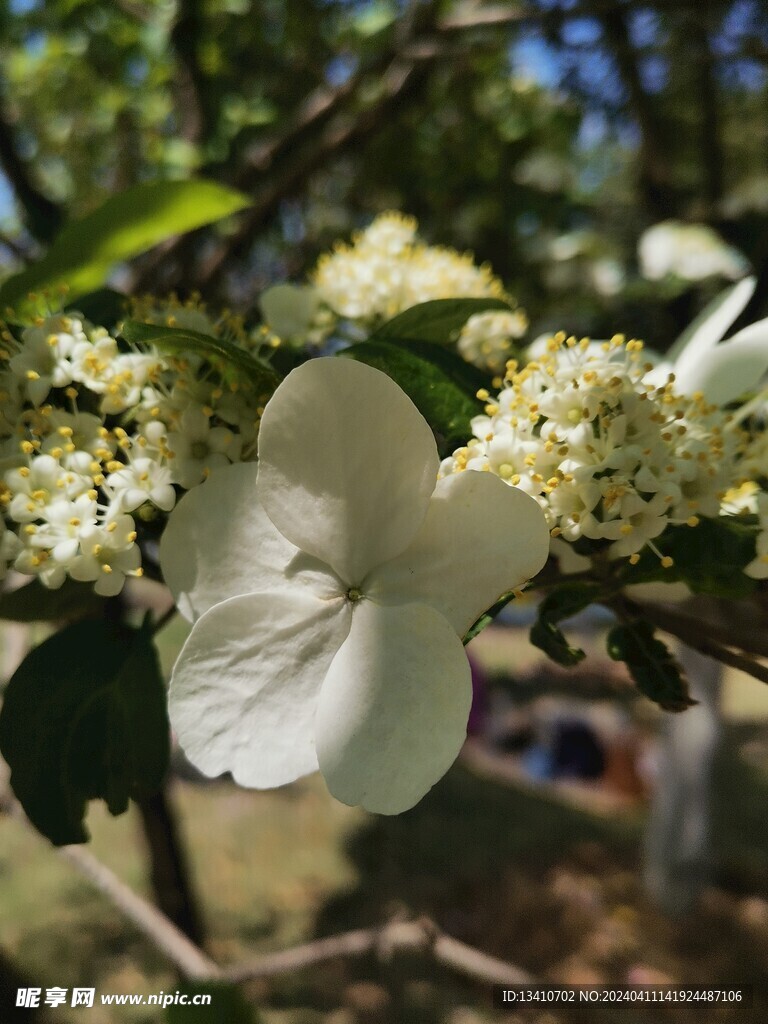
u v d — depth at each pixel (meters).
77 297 0.14
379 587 0.08
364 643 0.08
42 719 0.11
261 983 0.48
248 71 0.46
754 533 0.10
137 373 0.11
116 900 0.23
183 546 0.09
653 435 0.09
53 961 0.47
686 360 0.12
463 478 0.08
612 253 0.43
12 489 0.10
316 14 0.44
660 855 0.61
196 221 0.13
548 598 0.10
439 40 0.35
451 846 0.65
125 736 0.11
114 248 0.13
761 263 0.24
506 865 0.63
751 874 0.64
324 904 0.56
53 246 0.13
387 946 0.24
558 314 0.43
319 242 0.41
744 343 0.12
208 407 0.10
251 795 0.68
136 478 0.10
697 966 0.54
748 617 0.14
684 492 0.10
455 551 0.08
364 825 0.66
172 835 0.31
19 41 0.46
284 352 0.14
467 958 0.24
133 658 0.11
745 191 0.48
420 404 0.10
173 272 0.33
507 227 0.48
